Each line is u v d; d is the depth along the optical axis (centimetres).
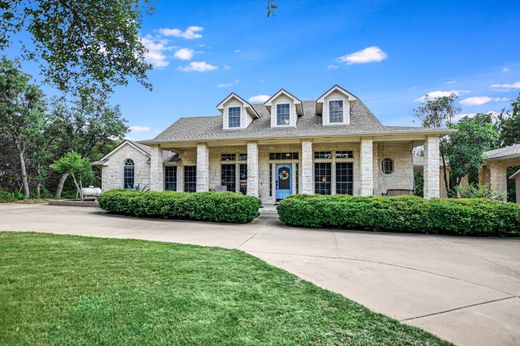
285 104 1492
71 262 472
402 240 720
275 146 1566
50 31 547
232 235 768
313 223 892
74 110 2455
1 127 1977
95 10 568
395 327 278
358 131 1261
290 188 1538
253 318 291
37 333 254
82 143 2611
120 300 326
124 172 1750
